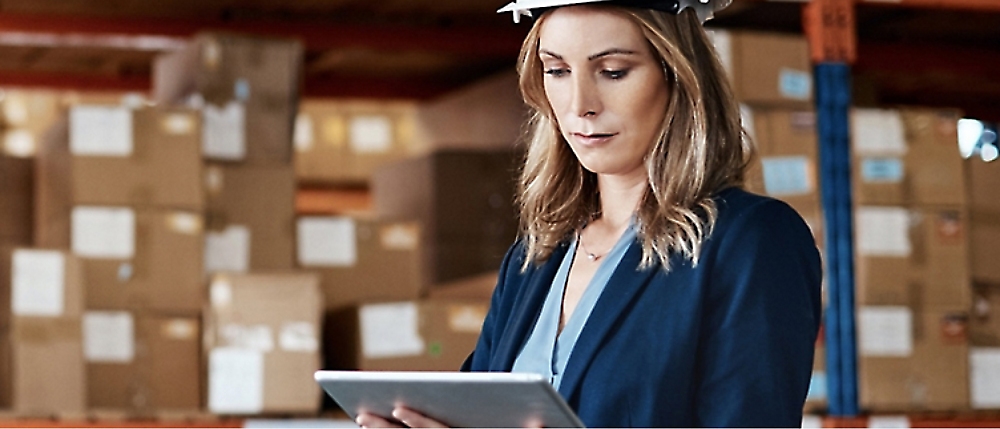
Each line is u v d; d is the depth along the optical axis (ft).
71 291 15.44
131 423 15.57
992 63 20.81
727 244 5.44
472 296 17.66
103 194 15.88
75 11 18.49
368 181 22.04
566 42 5.70
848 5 16.31
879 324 15.97
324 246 17.08
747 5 18.06
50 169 16.74
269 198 16.87
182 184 16.17
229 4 18.57
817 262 5.58
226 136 16.72
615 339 5.48
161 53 20.44
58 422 15.28
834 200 16.02
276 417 16.02
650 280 5.52
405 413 5.31
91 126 15.94
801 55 16.17
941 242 16.22
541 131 6.36
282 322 15.85
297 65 17.19
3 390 15.21
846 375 15.90
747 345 5.30
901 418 16.11
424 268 18.57
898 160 16.24
